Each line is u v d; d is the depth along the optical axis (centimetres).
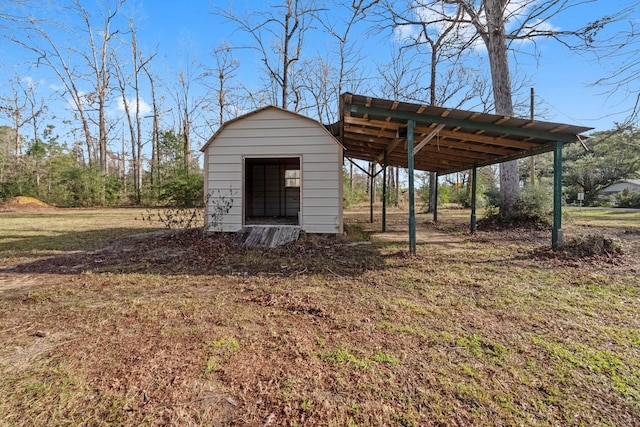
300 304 315
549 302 320
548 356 216
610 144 2239
